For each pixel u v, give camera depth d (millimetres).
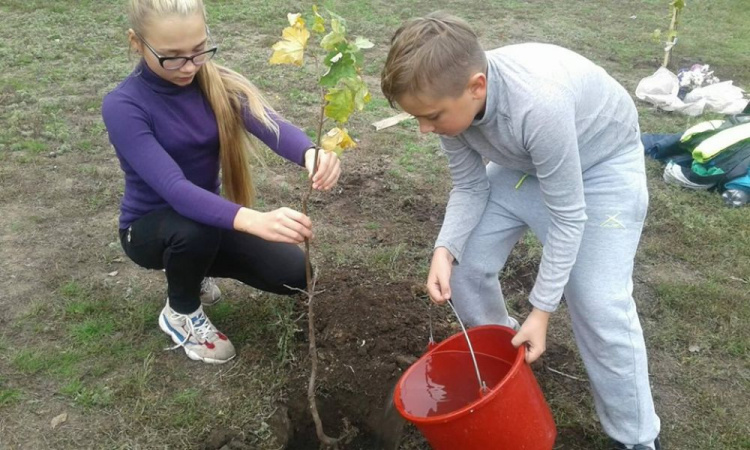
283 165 4465
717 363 2842
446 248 2393
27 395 2559
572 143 1890
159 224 2533
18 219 3729
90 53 6488
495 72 1936
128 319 2953
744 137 4207
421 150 4738
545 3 9305
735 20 8672
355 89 1900
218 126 2541
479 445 1963
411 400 2141
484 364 2283
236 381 2641
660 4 9391
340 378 2652
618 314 2123
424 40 1808
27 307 3041
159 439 2389
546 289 2059
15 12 7691
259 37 7277
